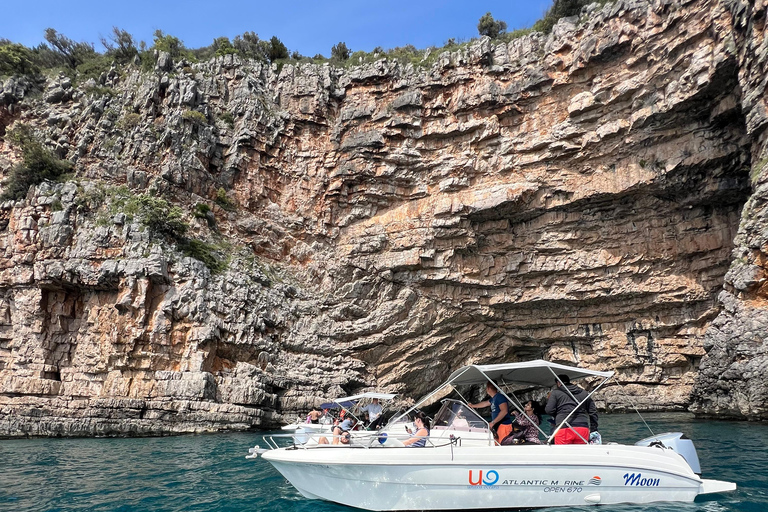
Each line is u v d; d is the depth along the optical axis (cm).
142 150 3084
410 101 3366
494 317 3484
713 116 2644
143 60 3431
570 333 3441
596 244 3250
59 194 2742
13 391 2445
